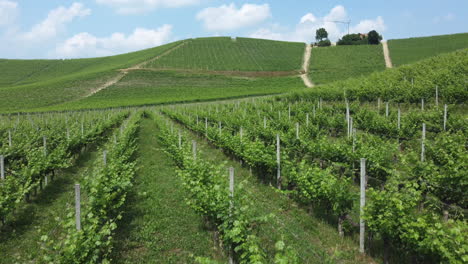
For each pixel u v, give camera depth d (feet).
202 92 216.13
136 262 21.16
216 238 22.94
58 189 37.60
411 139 46.98
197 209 23.70
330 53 318.65
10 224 27.58
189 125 79.46
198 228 25.99
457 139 33.60
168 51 361.92
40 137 57.52
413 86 76.02
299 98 113.91
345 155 35.63
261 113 82.74
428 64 107.86
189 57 337.11
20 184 31.86
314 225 26.04
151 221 27.17
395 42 327.67
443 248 15.42
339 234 24.13
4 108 173.78
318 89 112.37
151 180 39.45
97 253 19.16
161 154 56.18
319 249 21.95
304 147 41.34
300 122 67.72
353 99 91.86
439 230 16.51
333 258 20.98
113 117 101.40
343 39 378.53
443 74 77.87
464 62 88.07
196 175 28.37
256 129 57.11
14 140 56.18
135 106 174.40
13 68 354.95
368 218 20.24
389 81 93.97
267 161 34.58
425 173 27.12
